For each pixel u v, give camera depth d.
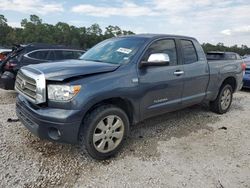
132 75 4.12
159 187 3.31
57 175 3.47
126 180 3.43
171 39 4.99
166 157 4.08
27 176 3.41
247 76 9.67
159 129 5.26
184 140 4.77
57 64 4.04
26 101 3.99
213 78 5.85
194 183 3.41
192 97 5.38
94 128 3.73
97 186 3.28
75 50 8.88
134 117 4.30
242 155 4.25
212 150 4.39
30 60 7.78
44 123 3.55
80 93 3.54
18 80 4.29
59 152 4.10
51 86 3.56
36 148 4.18
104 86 3.75
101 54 4.77
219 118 6.16
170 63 4.85
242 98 8.73
